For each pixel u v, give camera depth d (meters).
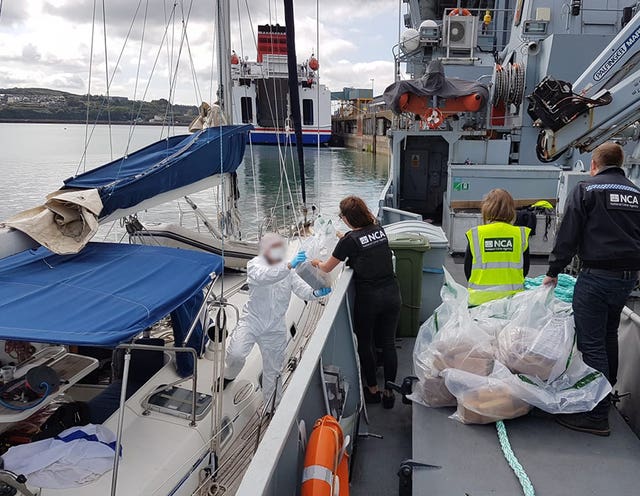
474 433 2.48
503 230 3.12
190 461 2.83
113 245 3.50
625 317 2.97
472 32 9.71
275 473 1.58
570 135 4.81
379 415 3.25
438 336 2.77
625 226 2.46
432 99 7.77
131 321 2.39
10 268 3.07
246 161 32.78
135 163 4.81
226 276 5.66
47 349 3.04
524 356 2.56
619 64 4.94
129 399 3.25
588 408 2.45
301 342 4.53
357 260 3.25
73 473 2.51
